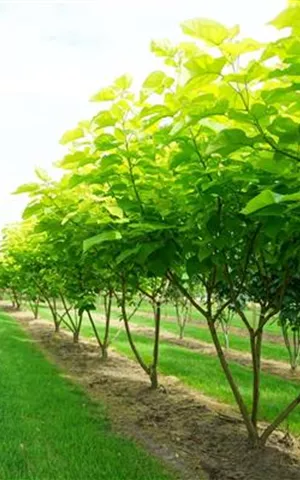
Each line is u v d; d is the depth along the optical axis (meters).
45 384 8.04
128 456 4.72
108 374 9.42
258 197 2.24
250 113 2.37
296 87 2.17
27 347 13.05
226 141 2.46
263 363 11.97
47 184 4.64
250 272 6.11
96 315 27.47
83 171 4.75
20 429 5.42
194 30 2.08
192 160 3.44
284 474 4.44
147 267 4.23
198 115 2.47
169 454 5.03
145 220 4.16
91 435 5.31
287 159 2.65
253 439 5.05
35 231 5.07
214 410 6.75
